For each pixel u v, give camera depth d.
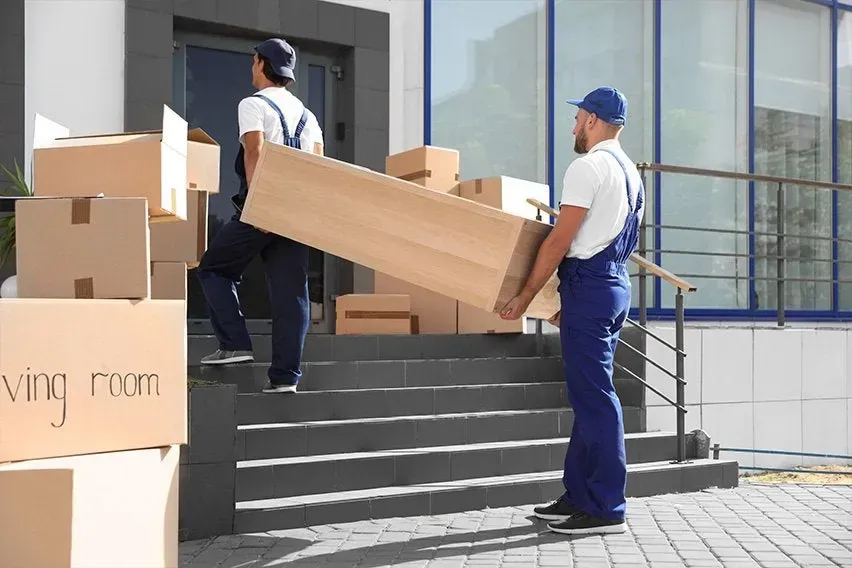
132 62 6.53
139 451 2.72
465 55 8.02
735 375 7.28
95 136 3.59
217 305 4.96
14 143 6.10
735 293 9.28
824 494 5.28
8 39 6.11
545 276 4.04
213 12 6.79
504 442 5.29
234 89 7.12
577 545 3.98
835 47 10.11
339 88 7.52
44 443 2.54
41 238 2.81
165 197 3.48
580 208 4.00
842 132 10.17
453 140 7.95
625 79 8.87
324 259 7.39
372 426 4.95
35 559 2.42
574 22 8.59
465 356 6.23
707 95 9.32
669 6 9.11
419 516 4.56
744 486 5.59
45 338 2.55
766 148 9.66
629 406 5.94
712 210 9.24
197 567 3.62
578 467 4.25
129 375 2.72
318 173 3.97
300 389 5.30
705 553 3.87
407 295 6.41
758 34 9.65
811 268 9.80
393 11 7.62
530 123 8.34
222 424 4.13
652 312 8.71
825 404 7.76
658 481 5.24
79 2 6.39
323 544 3.98
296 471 4.49
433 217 3.93
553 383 5.93
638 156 8.93
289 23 7.09
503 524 4.37
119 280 2.78
